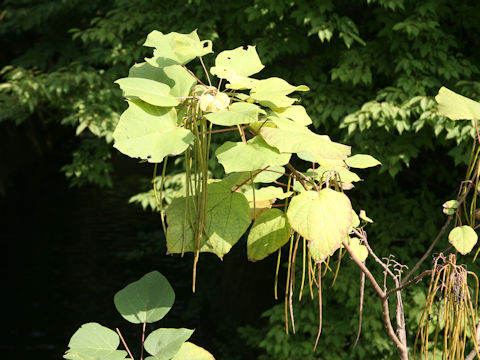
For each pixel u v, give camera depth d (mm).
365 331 5324
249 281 8227
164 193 6016
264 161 1145
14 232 12695
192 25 6059
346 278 5430
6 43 14406
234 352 7746
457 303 1407
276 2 5387
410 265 5551
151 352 1262
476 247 5250
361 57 5652
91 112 6223
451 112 1431
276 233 1375
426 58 5508
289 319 5715
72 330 8312
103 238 12258
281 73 6098
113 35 6363
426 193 5980
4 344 7922
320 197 1245
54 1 8281
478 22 5777
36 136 20156
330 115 5988
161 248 11414
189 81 1256
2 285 9898
